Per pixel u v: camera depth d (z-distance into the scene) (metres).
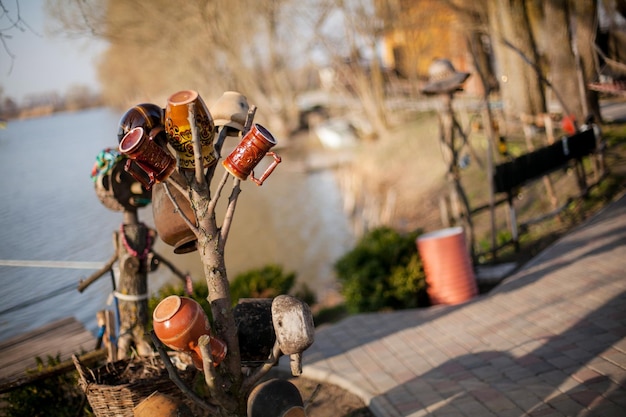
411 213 17.61
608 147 13.10
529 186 13.04
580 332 6.12
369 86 31.39
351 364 6.63
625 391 4.78
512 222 9.72
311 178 30.16
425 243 8.38
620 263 7.76
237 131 3.99
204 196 3.61
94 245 15.07
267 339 3.79
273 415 3.55
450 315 7.69
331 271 15.12
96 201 20.69
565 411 4.71
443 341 6.83
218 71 36.91
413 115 31.75
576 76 14.45
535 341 6.18
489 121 9.99
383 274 8.64
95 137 45.75
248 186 30.47
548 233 10.20
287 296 3.57
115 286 5.88
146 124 3.74
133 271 5.55
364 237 9.75
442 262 8.27
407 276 8.46
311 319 3.51
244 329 3.79
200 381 5.42
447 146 9.30
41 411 5.69
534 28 20.09
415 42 32.19
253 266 17.12
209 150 3.65
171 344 3.44
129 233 5.57
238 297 8.92
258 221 22.92
